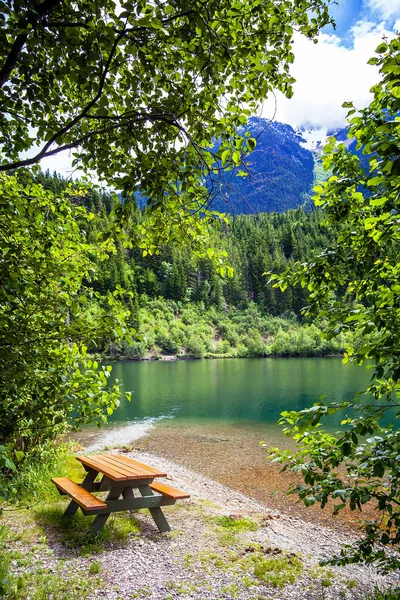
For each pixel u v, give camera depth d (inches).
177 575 182.5
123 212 119.2
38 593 151.7
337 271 143.8
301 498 126.6
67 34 92.5
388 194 106.3
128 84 117.0
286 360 2635.3
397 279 131.6
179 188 126.9
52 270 136.6
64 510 236.8
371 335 131.3
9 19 104.0
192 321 3484.3
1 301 114.9
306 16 129.3
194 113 113.7
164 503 224.4
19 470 265.6
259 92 126.3
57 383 129.4
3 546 186.7
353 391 1245.1
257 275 3981.3
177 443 634.8
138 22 90.7
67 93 149.2
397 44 99.8
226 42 109.0
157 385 1477.6
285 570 199.8
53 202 173.6
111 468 227.0
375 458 114.0
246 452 578.6
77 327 129.3
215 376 1788.9
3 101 120.3
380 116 119.4
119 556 193.9
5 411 123.2
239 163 118.8
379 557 135.7
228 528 253.6
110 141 121.0
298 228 5034.5
